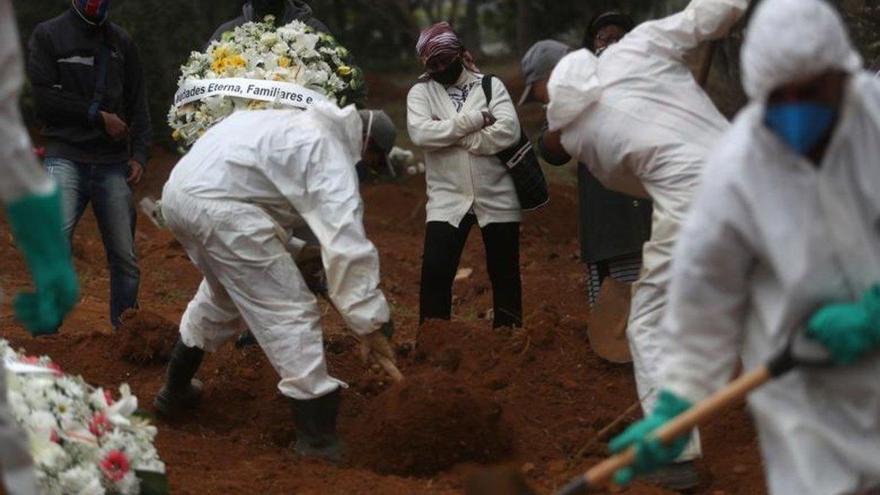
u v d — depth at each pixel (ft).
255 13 31.63
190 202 23.08
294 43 26.71
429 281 31.04
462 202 30.94
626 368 27.81
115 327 33.73
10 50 14.34
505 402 26.73
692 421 14.52
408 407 23.34
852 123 13.78
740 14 22.52
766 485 22.38
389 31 77.10
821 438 14.29
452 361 28.43
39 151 37.58
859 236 13.89
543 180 31.45
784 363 14.21
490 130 30.55
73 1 32.96
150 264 45.29
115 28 33.65
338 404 23.89
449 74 31.12
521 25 69.10
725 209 14.14
